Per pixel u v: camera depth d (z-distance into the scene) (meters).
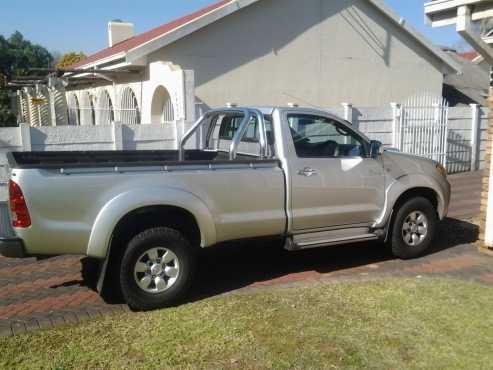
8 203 4.77
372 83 15.97
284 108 5.79
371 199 6.23
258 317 4.72
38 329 4.57
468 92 20.52
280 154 5.64
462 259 6.64
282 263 6.52
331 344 4.20
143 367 3.87
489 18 6.92
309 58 14.77
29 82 18.97
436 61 16.98
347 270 6.23
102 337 4.38
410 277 5.90
